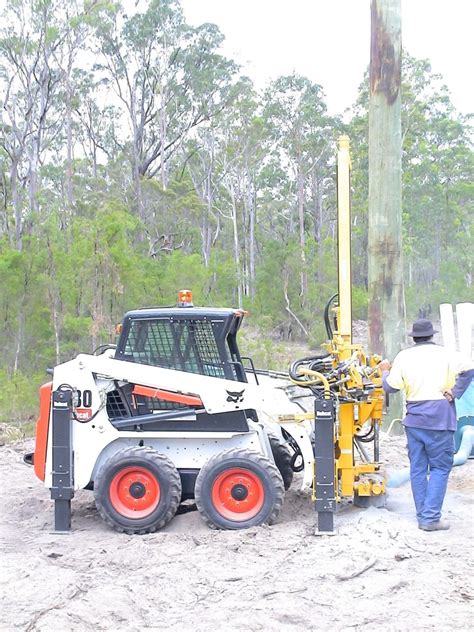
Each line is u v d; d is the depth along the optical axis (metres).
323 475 7.03
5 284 18.48
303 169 49.34
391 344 12.20
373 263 12.25
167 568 6.23
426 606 5.38
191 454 7.58
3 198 35.62
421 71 47.56
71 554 6.72
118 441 7.56
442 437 7.16
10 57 38.25
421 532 7.00
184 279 21.95
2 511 8.34
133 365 7.54
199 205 45.81
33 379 16.95
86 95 47.59
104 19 44.47
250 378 8.50
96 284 18.58
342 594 5.63
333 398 7.25
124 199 46.22
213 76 46.75
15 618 5.35
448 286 36.50
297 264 29.84
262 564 6.32
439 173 47.91
